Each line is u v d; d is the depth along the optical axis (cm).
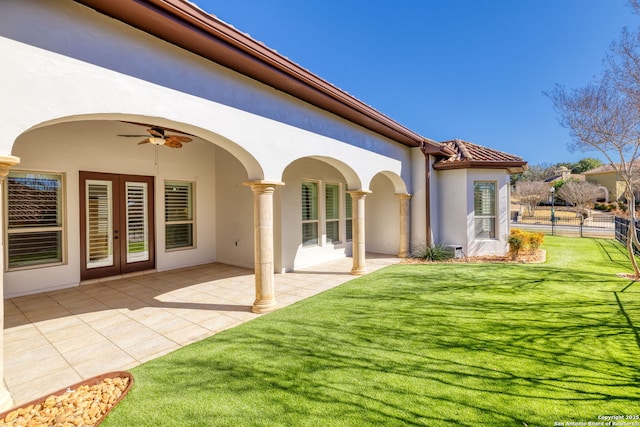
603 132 835
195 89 488
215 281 858
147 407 311
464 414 296
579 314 560
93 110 378
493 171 1193
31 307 643
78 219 820
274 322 548
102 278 867
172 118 456
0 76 312
